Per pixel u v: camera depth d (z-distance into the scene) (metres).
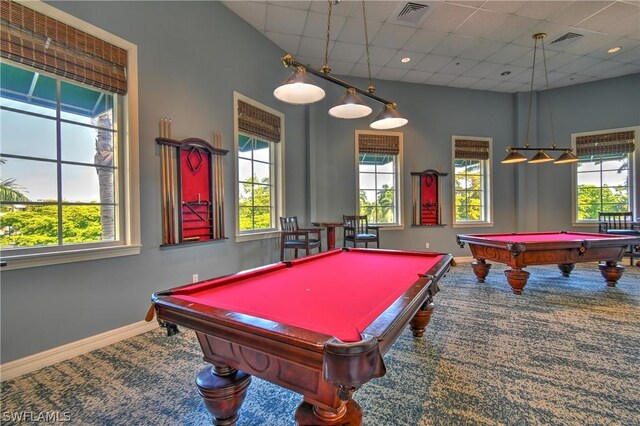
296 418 1.09
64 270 2.19
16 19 1.99
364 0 3.46
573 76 5.61
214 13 3.42
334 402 1.04
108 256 2.43
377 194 5.86
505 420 1.53
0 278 1.91
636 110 5.48
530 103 6.27
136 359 2.19
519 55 4.83
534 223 6.21
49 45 2.13
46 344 2.09
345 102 2.33
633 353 2.21
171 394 1.78
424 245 5.94
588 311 3.09
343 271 2.01
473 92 6.19
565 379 1.89
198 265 3.20
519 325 2.75
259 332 0.99
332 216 5.52
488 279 4.45
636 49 4.66
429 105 5.98
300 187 5.02
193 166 3.16
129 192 2.60
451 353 2.25
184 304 1.23
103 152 2.52
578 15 3.79
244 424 1.55
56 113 2.25
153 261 2.77
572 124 6.00
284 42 4.39
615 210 5.68
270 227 4.47
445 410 1.62
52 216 2.23
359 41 4.37
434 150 6.00
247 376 1.44
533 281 4.30
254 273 1.83
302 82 1.98
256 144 4.22
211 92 3.38
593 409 1.61
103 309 2.40
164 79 2.88
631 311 3.07
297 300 1.37
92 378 1.94
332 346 0.83
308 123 5.16
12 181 2.04
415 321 2.47
